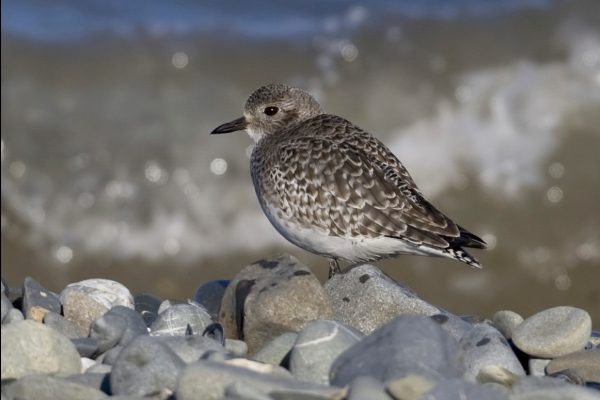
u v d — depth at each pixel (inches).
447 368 221.8
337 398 207.6
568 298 665.6
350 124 344.8
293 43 766.5
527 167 693.3
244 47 763.4
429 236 318.7
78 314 275.0
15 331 227.8
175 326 269.3
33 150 695.1
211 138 698.2
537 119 707.4
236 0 812.6
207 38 767.1
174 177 687.1
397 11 791.7
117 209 681.0
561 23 760.3
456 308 653.9
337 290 288.2
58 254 671.8
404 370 217.3
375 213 320.8
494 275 668.1
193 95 729.0
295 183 330.6
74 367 233.3
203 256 671.8
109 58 745.6
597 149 696.4
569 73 734.5
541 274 669.3
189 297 660.1
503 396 207.8
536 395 217.6
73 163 692.1
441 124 713.6
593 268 673.6
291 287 268.2
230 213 680.4
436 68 743.1
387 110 724.0
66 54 745.0
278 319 264.5
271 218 342.0
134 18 784.3
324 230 327.9
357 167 325.4
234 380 208.2
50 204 681.0
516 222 681.0
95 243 674.2
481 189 688.4
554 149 697.6
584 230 679.7
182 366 223.0
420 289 654.5
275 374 221.9
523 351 255.8
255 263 281.1
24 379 216.2
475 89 727.1
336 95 733.3
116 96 725.3
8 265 666.8
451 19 775.1
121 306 267.0
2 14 767.7
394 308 278.7
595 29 756.0
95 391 215.6
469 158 697.0
